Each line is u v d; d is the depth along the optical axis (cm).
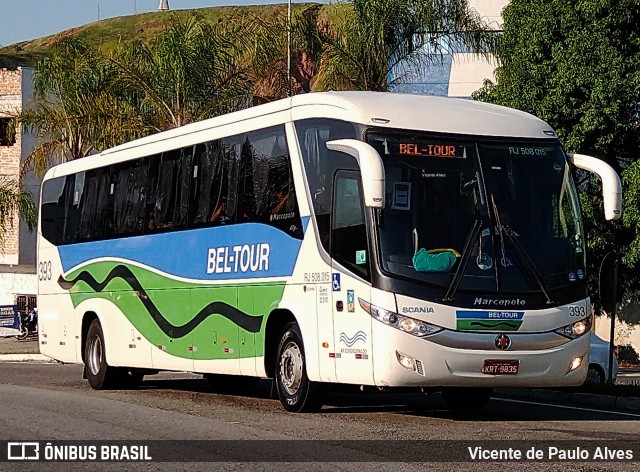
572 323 1315
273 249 1477
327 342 1351
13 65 8550
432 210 1294
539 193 1341
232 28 3253
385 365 1257
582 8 2822
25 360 3291
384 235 1276
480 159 1326
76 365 2945
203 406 1565
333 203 1355
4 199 4197
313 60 3048
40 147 3644
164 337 1762
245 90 3172
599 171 1371
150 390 1961
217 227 1623
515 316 1282
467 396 1507
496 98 2956
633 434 1218
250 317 1525
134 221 1886
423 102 1382
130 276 1878
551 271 1313
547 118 2850
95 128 3394
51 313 2194
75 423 1328
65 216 2156
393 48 2908
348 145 1282
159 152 1825
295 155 1441
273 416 1396
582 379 1327
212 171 1658
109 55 3453
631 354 3431
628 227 2827
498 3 3819
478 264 1285
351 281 1309
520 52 2917
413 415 1420
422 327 1255
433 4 2884
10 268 5141
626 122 2820
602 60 2794
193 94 3197
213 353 1623
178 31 3222
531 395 1780
